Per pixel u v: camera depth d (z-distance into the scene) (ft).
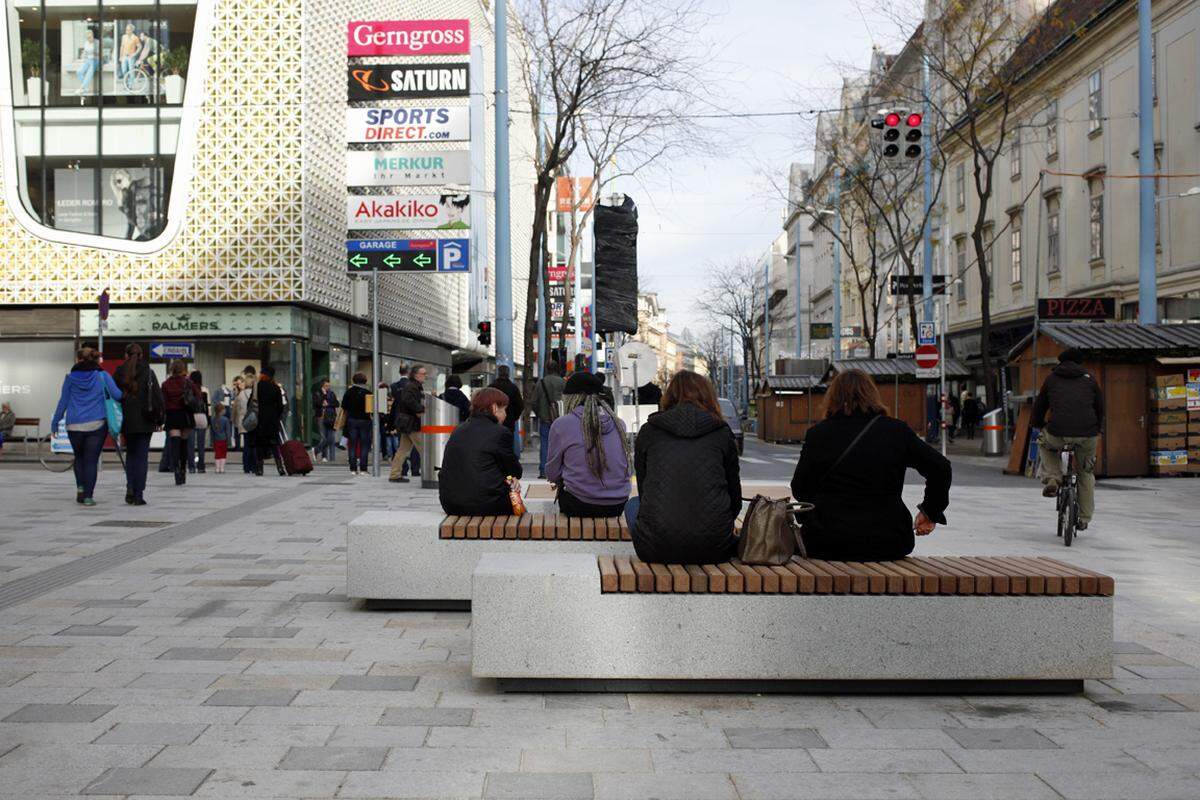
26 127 91.35
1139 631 21.08
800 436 143.23
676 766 13.02
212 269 89.86
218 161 89.76
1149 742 14.06
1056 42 109.70
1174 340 65.51
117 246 90.27
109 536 33.65
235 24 89.66
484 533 22.33
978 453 98.53
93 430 42.42
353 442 65.00
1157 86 93.66
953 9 92.02
